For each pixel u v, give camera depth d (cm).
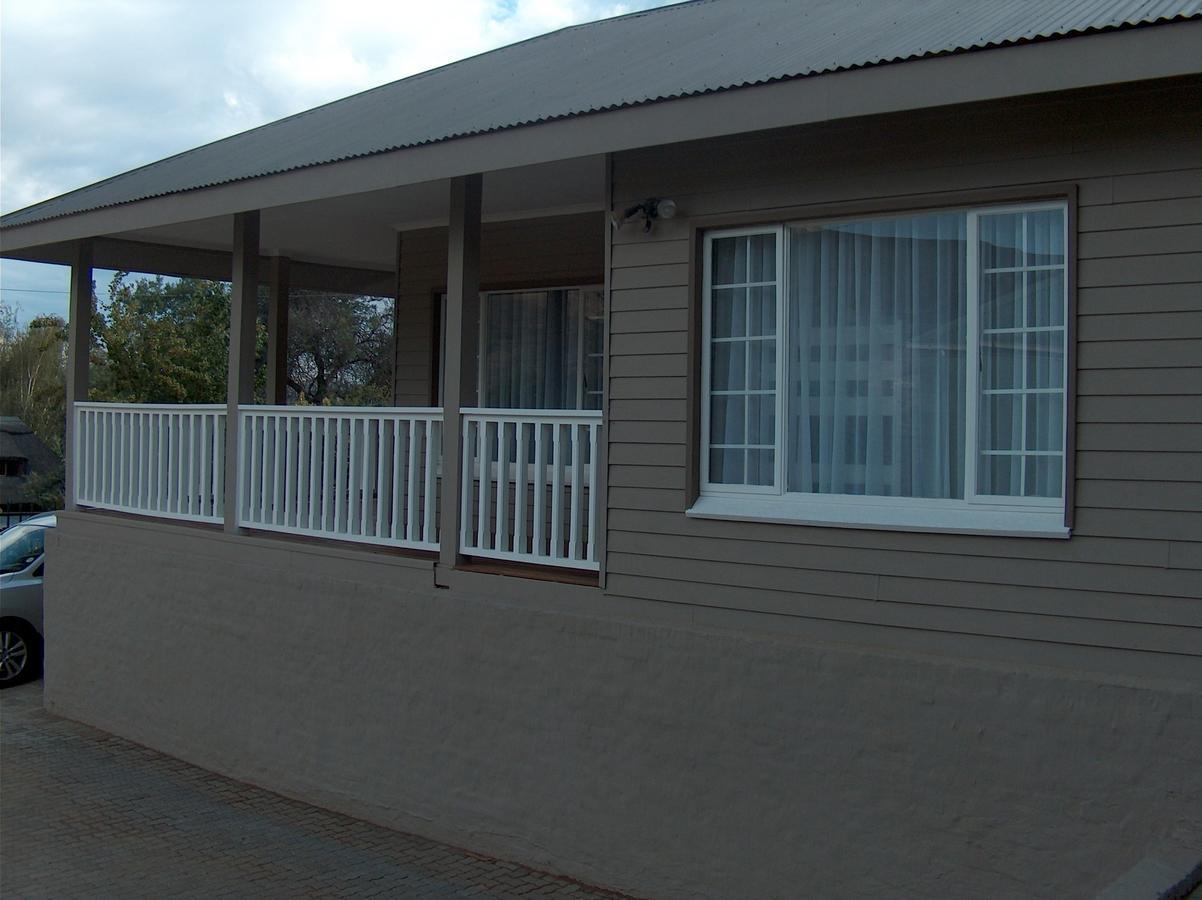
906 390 556
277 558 828
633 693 615
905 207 544
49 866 686
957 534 522
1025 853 494
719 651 583
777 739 563
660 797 604
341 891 639
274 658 819
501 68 956
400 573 741
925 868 518
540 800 655
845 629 552
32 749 931
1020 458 521
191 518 914
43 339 4325
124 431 991
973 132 525
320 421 836
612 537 632
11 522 2220
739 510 589
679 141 563
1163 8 463
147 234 1064
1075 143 498
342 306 3188
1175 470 475
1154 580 478
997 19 540
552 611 652
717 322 611
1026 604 505
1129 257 486
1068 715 486
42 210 1023
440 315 1020
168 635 916
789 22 744
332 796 774
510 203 865
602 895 619
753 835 570
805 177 572
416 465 745
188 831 741
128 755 914
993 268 529
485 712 683
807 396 583
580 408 912
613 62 778
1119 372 486
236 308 880
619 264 634
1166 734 466
